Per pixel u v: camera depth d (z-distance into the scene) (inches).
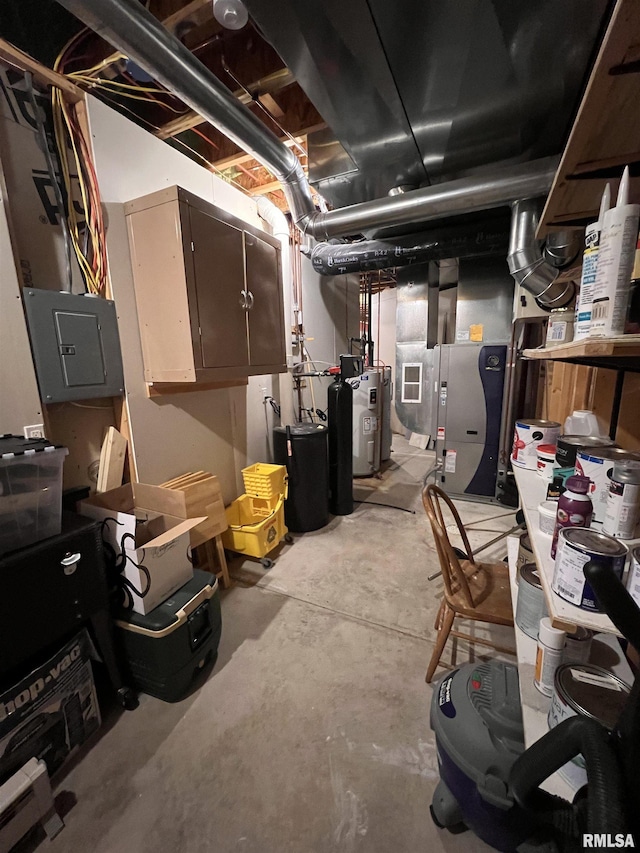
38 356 59.5
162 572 62.0
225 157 101.9
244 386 116.2
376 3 48.2
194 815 45.6
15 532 46.3
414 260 128.8
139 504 78.2
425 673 65.3
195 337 75.6
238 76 76.2
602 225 27.7
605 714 31.0
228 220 83.3
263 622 78.9
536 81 63.5
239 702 60.7
